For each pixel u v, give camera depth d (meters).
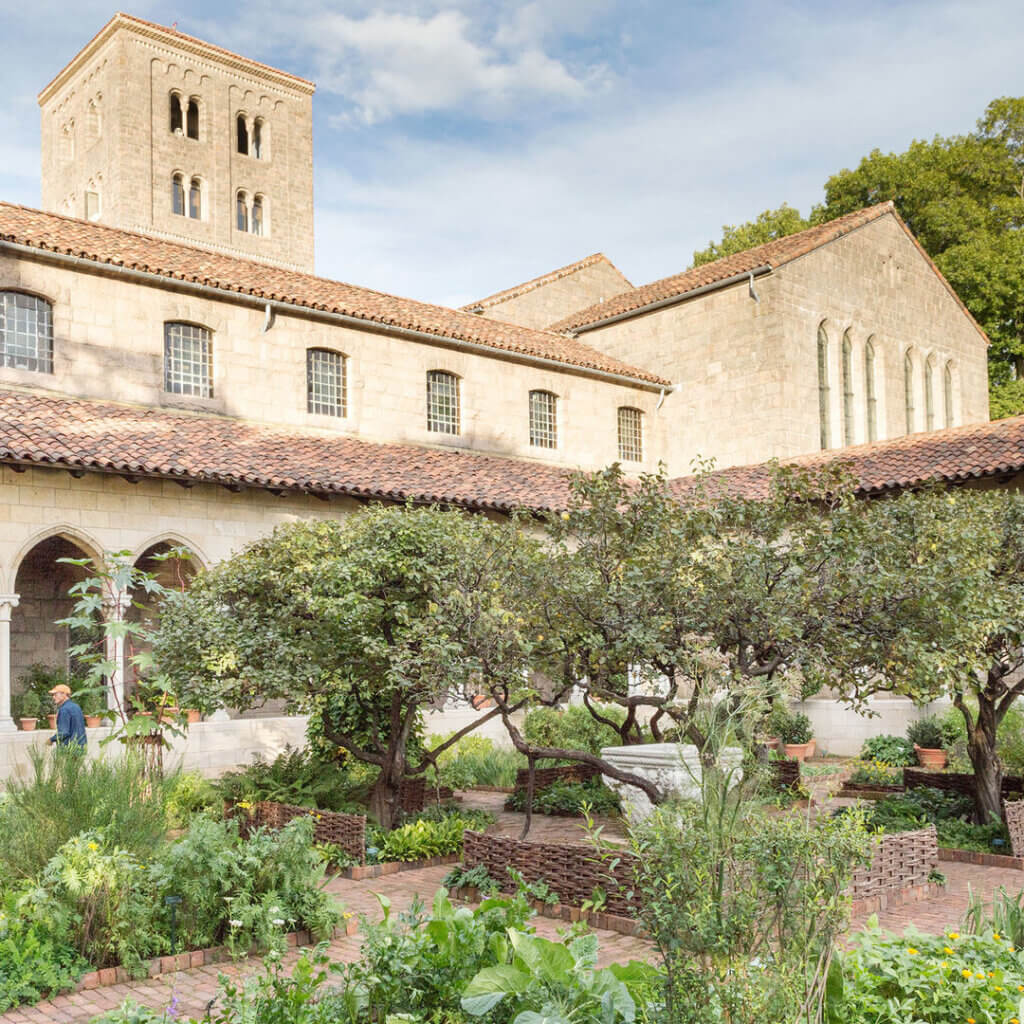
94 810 8.73
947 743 19.78
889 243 35.38
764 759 8.67
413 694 12.69
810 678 10.74
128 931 7.82
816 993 4.81
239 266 26.55
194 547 19.56
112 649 18.47
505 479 24.66
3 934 7.41
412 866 11.56
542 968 5.07
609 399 32.50
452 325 29.02
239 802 13.28
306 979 5.78
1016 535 12.70
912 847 10.06
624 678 12.39
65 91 57.56
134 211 52.47
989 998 5.43
